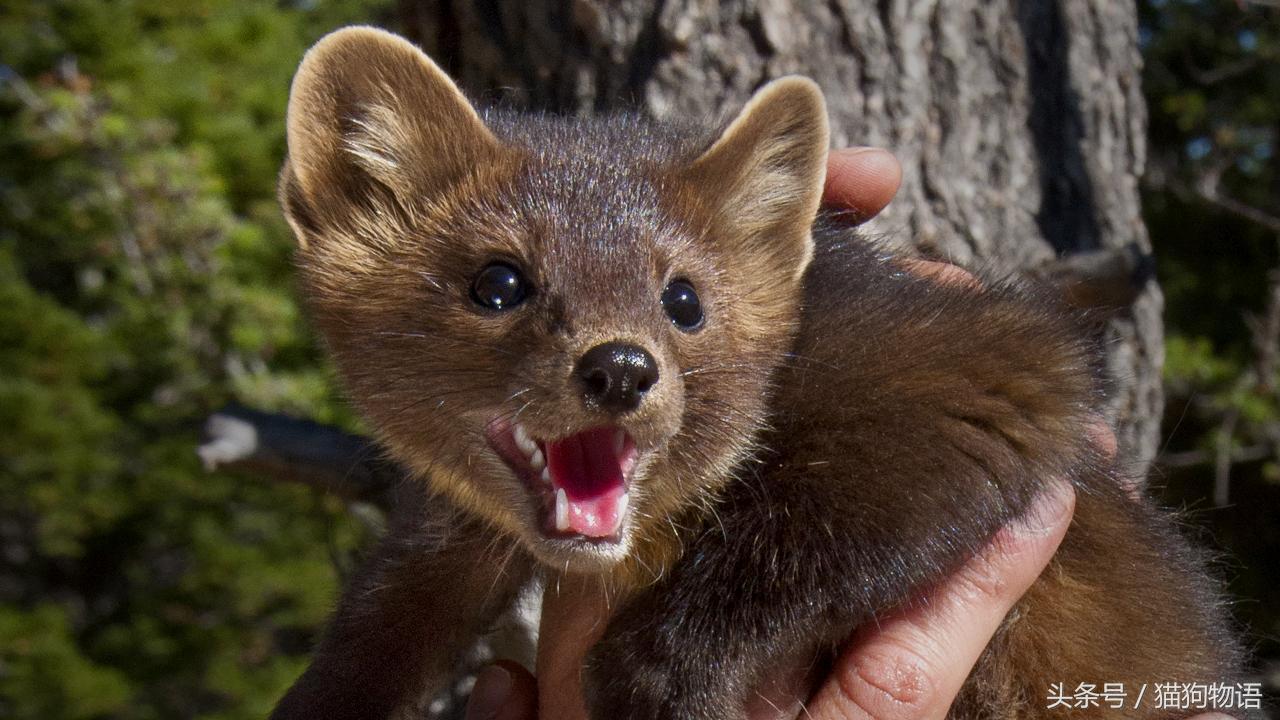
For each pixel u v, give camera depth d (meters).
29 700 15.99
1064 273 4.78
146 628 17.00
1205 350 15.27
